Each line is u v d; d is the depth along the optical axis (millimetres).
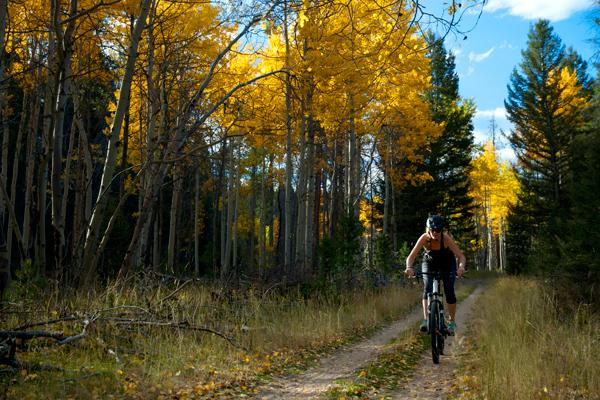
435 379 5656
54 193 9055
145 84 14719
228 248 26750
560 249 11852
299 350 7258
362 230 15828
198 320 7641
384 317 11828
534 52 28172
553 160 26828
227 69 13992
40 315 6398
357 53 10188
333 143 24156
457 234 34219
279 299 10820
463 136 33844
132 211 29516
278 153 21594
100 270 11852
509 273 34344
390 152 23422
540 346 6242
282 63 13805
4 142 14258
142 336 6531
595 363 5504
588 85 29938
